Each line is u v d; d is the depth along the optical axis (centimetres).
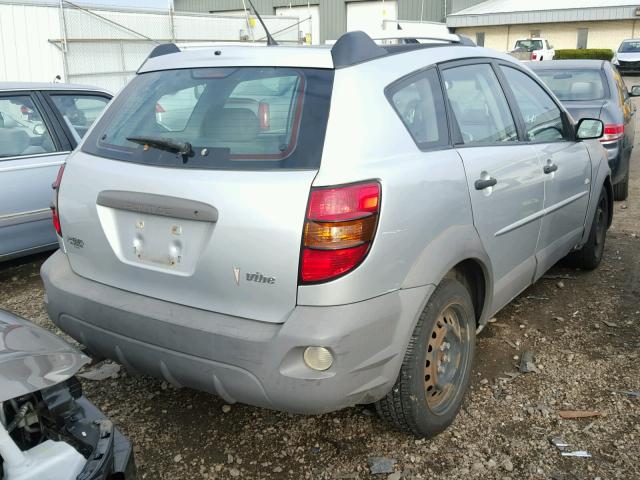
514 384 344
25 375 184
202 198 244
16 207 508
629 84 2539
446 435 300
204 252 245
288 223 231
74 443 196
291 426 309
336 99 250
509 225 335
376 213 237
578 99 726
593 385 341
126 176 269
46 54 1574
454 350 303
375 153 250
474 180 298
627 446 290
